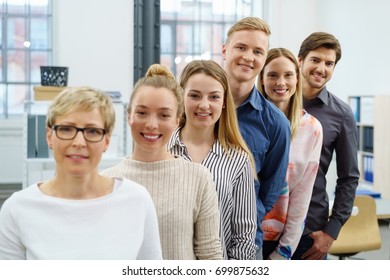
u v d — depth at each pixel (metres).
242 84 1.82
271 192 1.94
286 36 6.95
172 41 6.76
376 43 5.92
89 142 1.06
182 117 1.63
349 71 6.58
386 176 5.50
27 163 3.64
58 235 1.07
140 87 1.36
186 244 1.35
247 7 6.96
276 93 2.06
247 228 1.61
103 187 1.14
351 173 2.40
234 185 1.60
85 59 6.27
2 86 6.34
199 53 6.86
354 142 2.40
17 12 6.31
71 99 1.05
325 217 2.39
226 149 1.61
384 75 5.77
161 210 1.34
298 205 2.12
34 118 3.66
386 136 5.50
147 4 6.43
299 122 2.12
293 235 2.11
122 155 3.78
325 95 2.36
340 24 6.68
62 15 6.18
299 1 6.96
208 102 1.53
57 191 1.11
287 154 1.92
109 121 1.09
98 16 6.27
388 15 5.67
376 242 3.30
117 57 6.36
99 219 1.10
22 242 1.08
